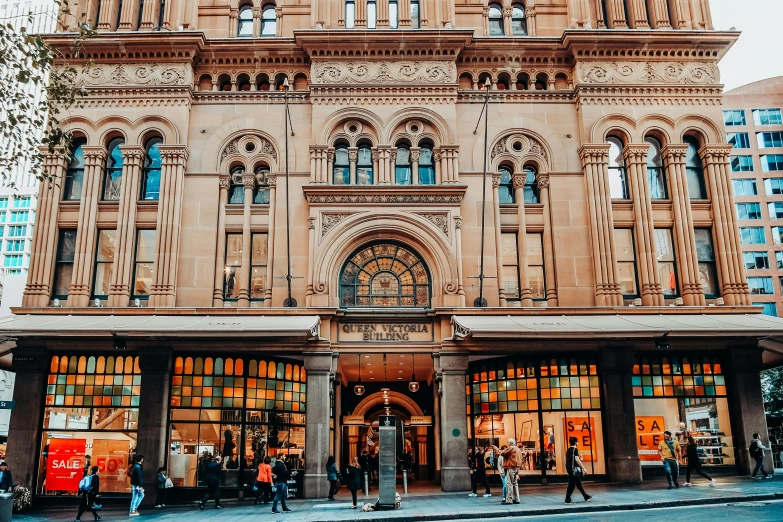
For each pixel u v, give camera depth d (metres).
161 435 21.20
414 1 26.69
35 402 21.61
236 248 24.09
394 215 23.62
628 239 24.38
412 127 24.86
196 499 21.25
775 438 35.22
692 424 23.19
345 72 25.06
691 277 23.59
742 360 23.16
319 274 23.11
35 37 17.48
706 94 25.23
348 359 24.28
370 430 30.69
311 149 24.28
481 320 21.91
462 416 22.12
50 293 23.17
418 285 23.75
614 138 25.31
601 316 22.59
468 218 24.06
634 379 23.41
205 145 24.62
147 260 23.75
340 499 20.92
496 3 27.09
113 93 24.55
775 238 75.75
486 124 22.78
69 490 21.36
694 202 24.55
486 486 20.08
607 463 22.34
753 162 78.19
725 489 18.14
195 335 19.28
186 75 24.75
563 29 26.45
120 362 22.38
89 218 23.58
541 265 24.23
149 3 25.77
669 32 25.05
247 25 26.64
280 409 23.05
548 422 22.95
